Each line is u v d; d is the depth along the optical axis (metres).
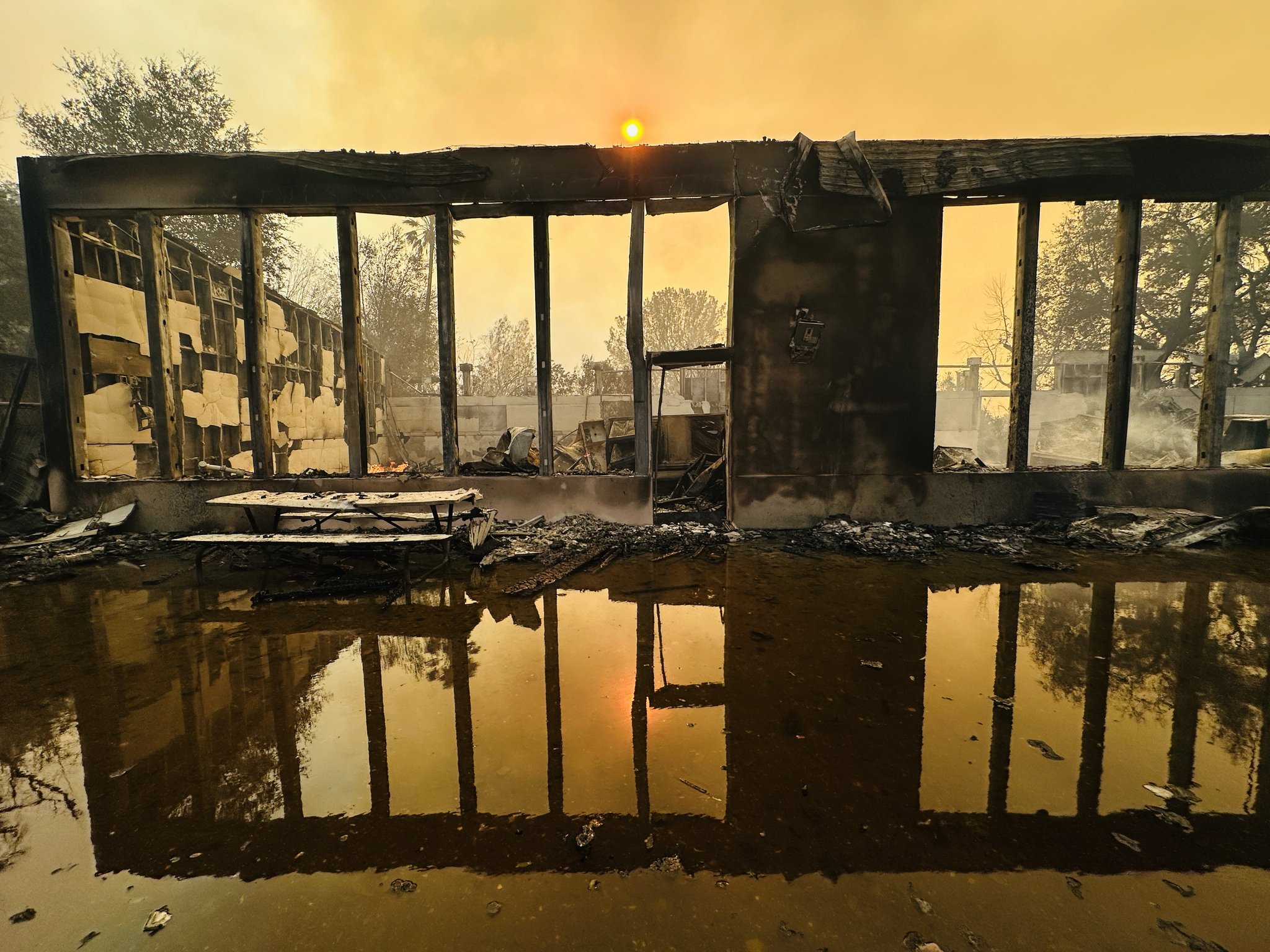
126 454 7.95
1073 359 19.66
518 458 7.64
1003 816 1.93
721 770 2.22
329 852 1.80
